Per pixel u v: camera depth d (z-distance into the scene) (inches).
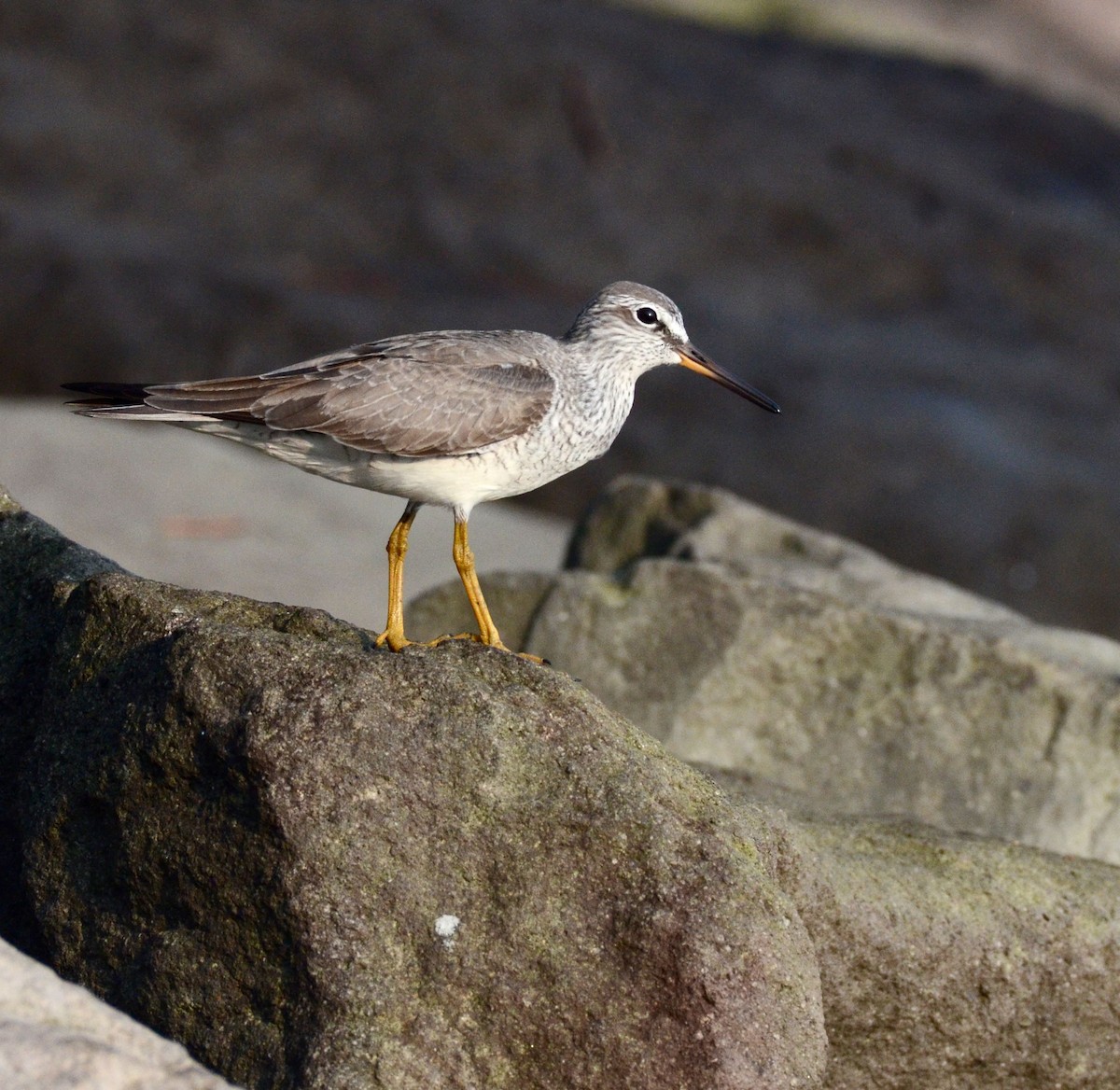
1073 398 1246.9
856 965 366.9
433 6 1526.8
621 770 324.8
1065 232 1470.2
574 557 659.4
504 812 319.3
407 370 417.4
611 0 1736.0
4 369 1107.3
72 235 1174.3
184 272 1162.6
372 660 325.7
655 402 1123.3
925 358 1264.8
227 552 800.9
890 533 1063.6
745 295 1318.9
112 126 1316.4
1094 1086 387.5
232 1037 316.8
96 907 332.5
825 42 1776.6
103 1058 262.4
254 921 316.8
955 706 517.0
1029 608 1050.1
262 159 1331.2
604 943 315.3
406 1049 307.9
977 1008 376.2
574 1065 312.8
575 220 1349.7
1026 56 1887.3
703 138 1459.2
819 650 527.2
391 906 313.3
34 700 358.9
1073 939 381.4
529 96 1448.1
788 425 1115.9
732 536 629.3
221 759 317.4
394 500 929.5
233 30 1414.9
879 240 1395.2
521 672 339.0
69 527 791.7
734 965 313.3
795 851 357.4
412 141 1378.0
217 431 415.5
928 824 422.3
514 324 1205.1
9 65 1332.4
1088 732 508.4
